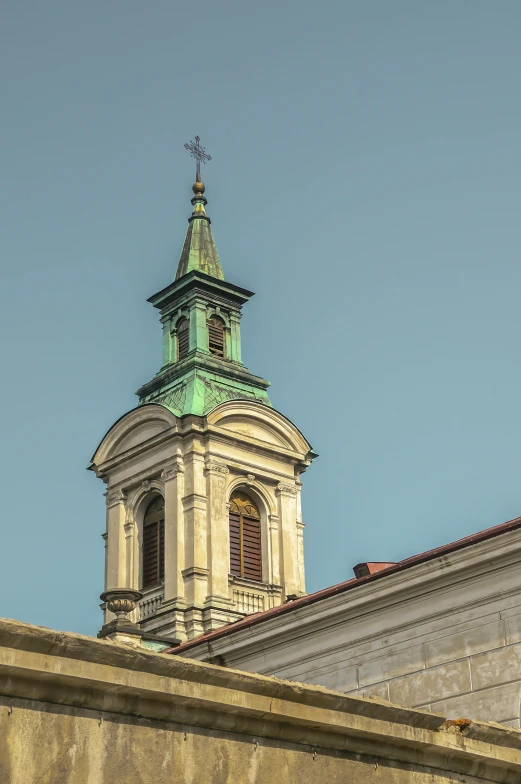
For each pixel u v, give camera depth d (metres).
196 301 94.06
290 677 51.00
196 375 89.81
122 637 63.44
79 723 15.58
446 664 44.59
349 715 18.66
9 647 14.88
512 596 43.19
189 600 81.62
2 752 14.71
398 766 19.56
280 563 87.00
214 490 85.19
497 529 43.25
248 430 89.00
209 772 16.80
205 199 103.12
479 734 20.75
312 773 18.17
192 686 16.62
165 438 86.62
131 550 87.25
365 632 48.22
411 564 45.88
